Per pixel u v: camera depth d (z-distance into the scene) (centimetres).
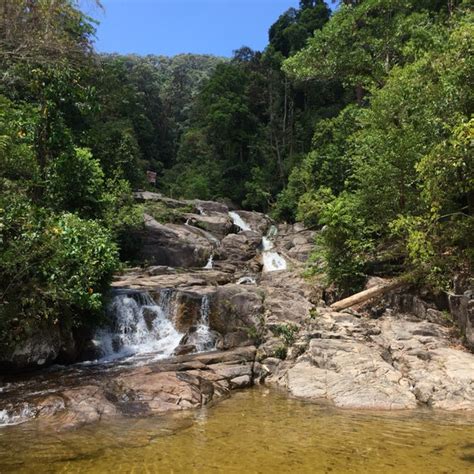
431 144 1223
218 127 4334
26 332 966
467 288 1127
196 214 2916
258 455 576
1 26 969
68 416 726
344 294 1433
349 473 521
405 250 1375
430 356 944
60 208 1521
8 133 1109
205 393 855
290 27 4578
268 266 2362
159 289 1431
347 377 882
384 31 2128
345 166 2231
